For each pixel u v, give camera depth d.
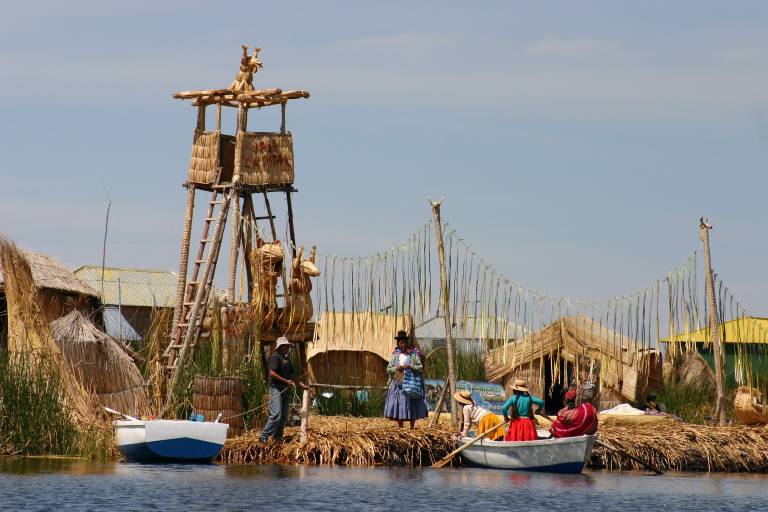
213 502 33.25
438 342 91.19
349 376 57.94
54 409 45.69
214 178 57.38
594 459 47.53
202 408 46.59
